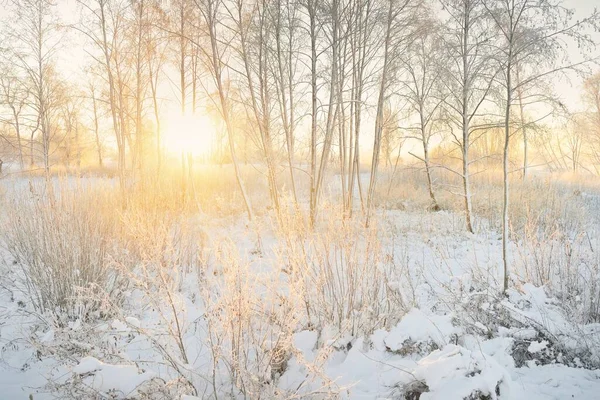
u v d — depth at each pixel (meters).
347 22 9.34
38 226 4.60
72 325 3.81
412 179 15.80
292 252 3.94
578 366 3.50
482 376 2.65
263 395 2.88
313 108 8.98
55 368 3.36
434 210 11.97
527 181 12.43
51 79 14.32
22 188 5.68
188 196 10.71
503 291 4.89
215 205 10.33
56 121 16.89
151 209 6.21
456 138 9.42
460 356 2.81
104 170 18.61
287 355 3.36
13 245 5.07
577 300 4.43
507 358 3.45
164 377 3.13
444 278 5.78
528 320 3.91
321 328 3.88
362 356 3.48
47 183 5.07
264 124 9.75
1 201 5.89
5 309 4.34
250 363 3.17
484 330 3.94
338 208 4.61
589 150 23.67
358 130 9.98
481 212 10.53
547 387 3.12
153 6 10.98
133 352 3.62
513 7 5.88
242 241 7.06
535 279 5.18
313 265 4.14
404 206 12.09
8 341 3.71
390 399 2.84
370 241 4.38
